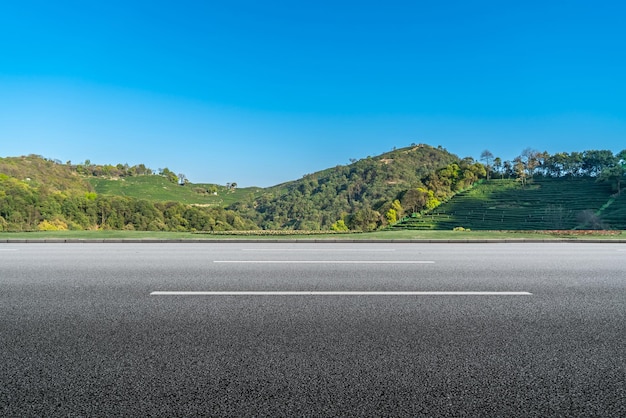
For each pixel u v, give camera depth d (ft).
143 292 19.54
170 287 20.67
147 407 8.98
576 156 334.24
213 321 14.92
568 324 14.74
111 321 14.93
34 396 9.46
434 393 9.64
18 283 21.72
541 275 24.52
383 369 10.91
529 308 16.85
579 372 10.80
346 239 49.78
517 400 9.36
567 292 19.84
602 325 14.65
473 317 15.52
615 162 317.83
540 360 11.55
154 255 34.24
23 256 33.45
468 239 49.78
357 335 13.48
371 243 47.98
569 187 299.99
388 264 28.84
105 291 19.75
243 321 14.92
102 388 9.84
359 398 9.40
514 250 39.47
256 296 18.71
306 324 14.60
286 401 9.24
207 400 9.27
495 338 13.26
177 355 11.80
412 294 19.22
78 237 49.55
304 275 24.17
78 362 11.32
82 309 16.53
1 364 11.20
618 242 49.60
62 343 12.75
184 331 13.85
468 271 25.88
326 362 11.33
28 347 12.42
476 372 10.76
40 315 15.69
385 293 19.40
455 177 336.49
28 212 180.14
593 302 17.89
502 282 22.24
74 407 8.98
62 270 25.96
